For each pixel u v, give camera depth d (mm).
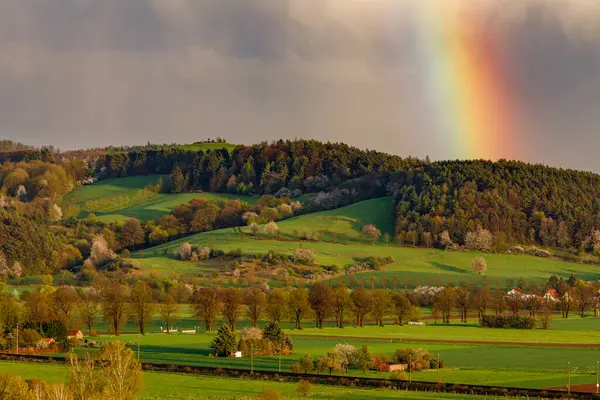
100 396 155500
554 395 192375
